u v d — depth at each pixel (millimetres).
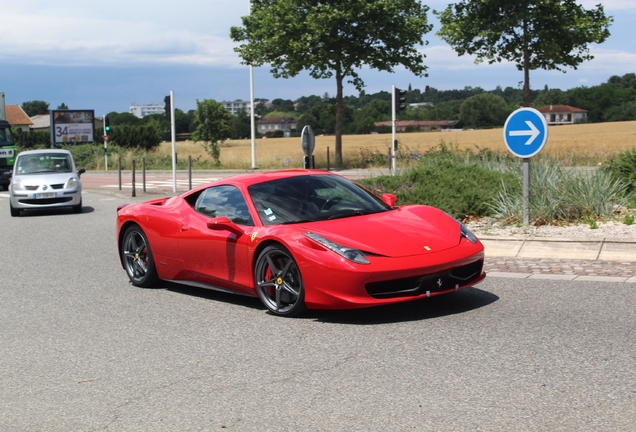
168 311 6387
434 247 5633
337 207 6320
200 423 3711
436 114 163750
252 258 6066
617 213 9930
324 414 3742
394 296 5469
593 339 4879
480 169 11906
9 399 4242
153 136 65938
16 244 11539
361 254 5434
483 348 4777
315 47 31062
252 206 6328
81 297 7168
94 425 3766
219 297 6910
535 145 9102
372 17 30875
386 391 4043
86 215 16156
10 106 106938
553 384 4027
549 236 8250
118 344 5355
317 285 5508
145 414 3883
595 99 136750
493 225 9898
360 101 199000
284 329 5539
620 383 3998
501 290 6488
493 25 24797
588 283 6582
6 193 25828
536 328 5215
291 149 61750
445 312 5809
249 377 4434
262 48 31594
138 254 7602
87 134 59719
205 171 34906
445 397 3898
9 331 5906
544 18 24641
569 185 9961
